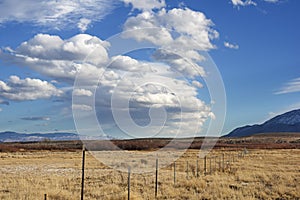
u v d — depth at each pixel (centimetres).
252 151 6494
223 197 1580
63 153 6556
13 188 1778
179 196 1622
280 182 2114
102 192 1678
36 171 3039
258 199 1594
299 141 12762
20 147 8388
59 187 1845
